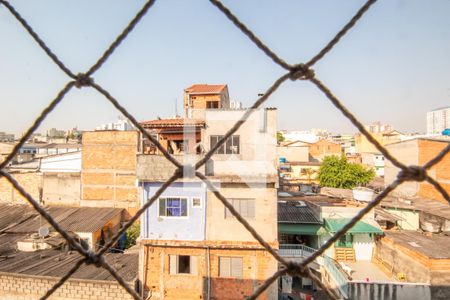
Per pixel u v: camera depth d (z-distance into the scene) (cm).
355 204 1716
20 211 1900
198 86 1856
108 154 2136
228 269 1094
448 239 1291
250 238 1084
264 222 1079
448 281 1030
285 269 185
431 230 1598
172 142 1327
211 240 1099
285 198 2061
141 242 1109
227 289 1080
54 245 1339
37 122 193
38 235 1426
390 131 4541
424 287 1019
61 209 1961
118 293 1011
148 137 197
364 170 2980
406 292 1022
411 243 1223
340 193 2338
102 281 1012
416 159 2016
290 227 1534
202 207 1106
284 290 1262
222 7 177
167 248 1109
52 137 5125
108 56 192
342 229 181
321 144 4931
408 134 4338
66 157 2217
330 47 180
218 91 1647
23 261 1157
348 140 6950
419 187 2033
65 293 1015
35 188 2144
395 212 1764
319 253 183
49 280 1007
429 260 1046
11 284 1027
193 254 1102
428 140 1939
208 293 1080
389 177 2359
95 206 2117
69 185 2147
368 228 1416
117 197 2111
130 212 2092
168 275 1105
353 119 184
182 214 1117
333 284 1214
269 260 1070
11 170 2211
